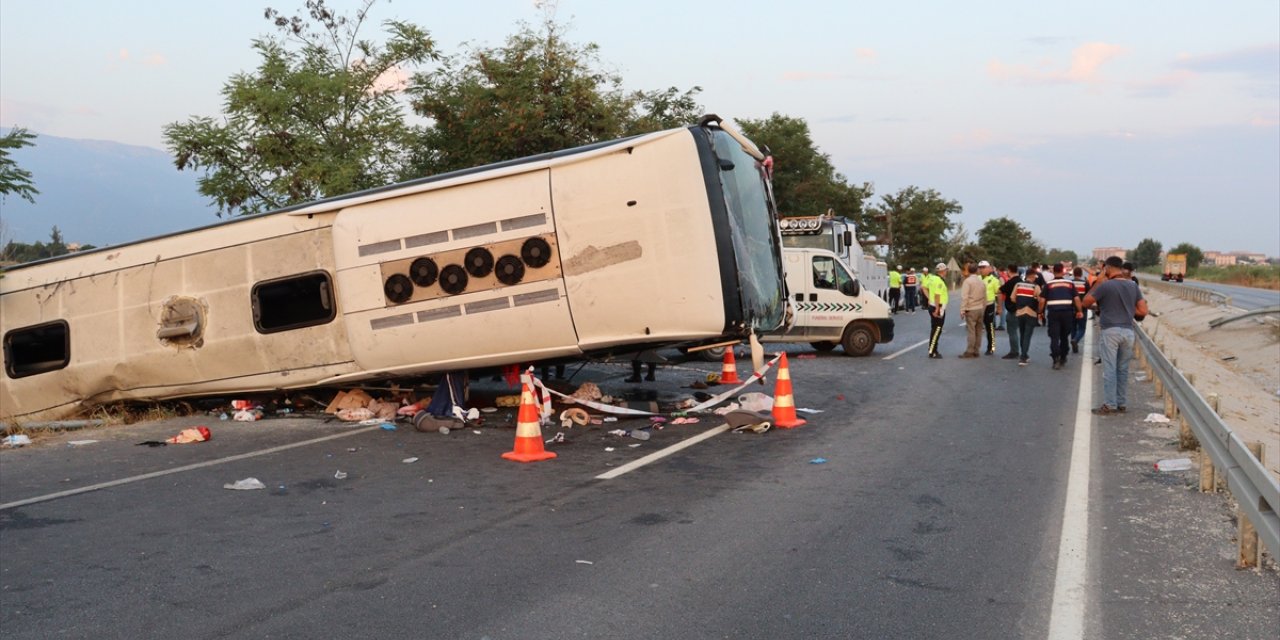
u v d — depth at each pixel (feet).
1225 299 133.80
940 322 65.41
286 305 40.06
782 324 41.88
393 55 71.51
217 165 67.67
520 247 36.01
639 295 34.88
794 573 18.75
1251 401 56.18
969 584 18.03
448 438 35.73
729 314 34.73
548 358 37.29
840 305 66.74
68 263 42.78
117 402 42.91
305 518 23.81
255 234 39.91
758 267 38.63
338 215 38.58
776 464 29.76
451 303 36.88
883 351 71.15
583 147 36.99
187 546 21.40
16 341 43.29
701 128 35.55
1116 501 24.52
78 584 18.74
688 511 23.81
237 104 66.03
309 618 16.56
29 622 16.60
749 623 16.08
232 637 15.71
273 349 39.65
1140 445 32.53
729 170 36.06
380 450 33.47
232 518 23.95
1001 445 32.65
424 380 41.60
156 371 41.37
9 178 46.32
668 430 36.65
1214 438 24.31
